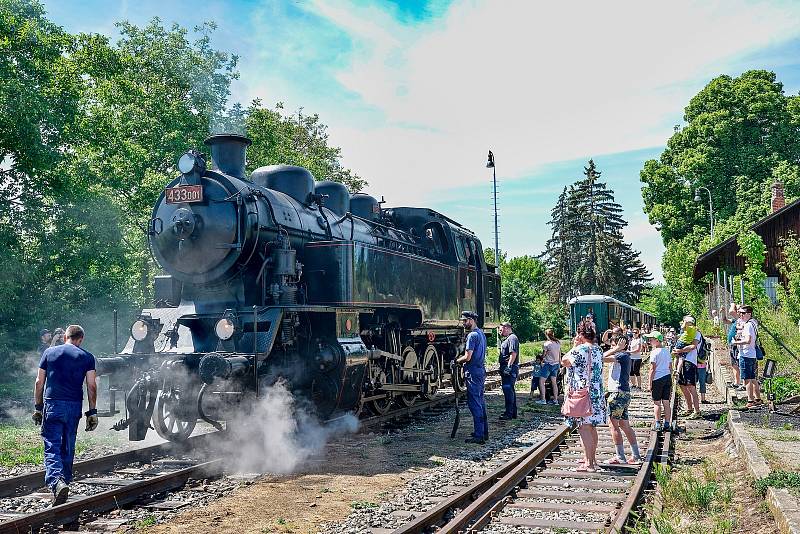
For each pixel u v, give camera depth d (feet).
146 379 27.55
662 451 29.66
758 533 18.17
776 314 61.41
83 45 70.13
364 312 34.76
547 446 29.14
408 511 20.27
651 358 33.47
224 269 30.22
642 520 19.17
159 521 19.19
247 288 30.89
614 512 19.75
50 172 57.88
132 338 30.25
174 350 29.71
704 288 126.93
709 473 24.22
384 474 25.31
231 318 28.14
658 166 145.28
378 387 35.73
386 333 38.47
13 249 57.11
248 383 28.04
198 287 31.55
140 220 69.15
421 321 41.09
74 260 60.03
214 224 30.40
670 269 139.33
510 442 32.30
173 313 31.04
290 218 33.12
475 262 53.98
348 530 18.40
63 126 59.31
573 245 205.67
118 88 73.41
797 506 17.92
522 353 111.04
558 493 22.26
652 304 184.96
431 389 44.75
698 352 46.52
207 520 19.34
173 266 31.53
